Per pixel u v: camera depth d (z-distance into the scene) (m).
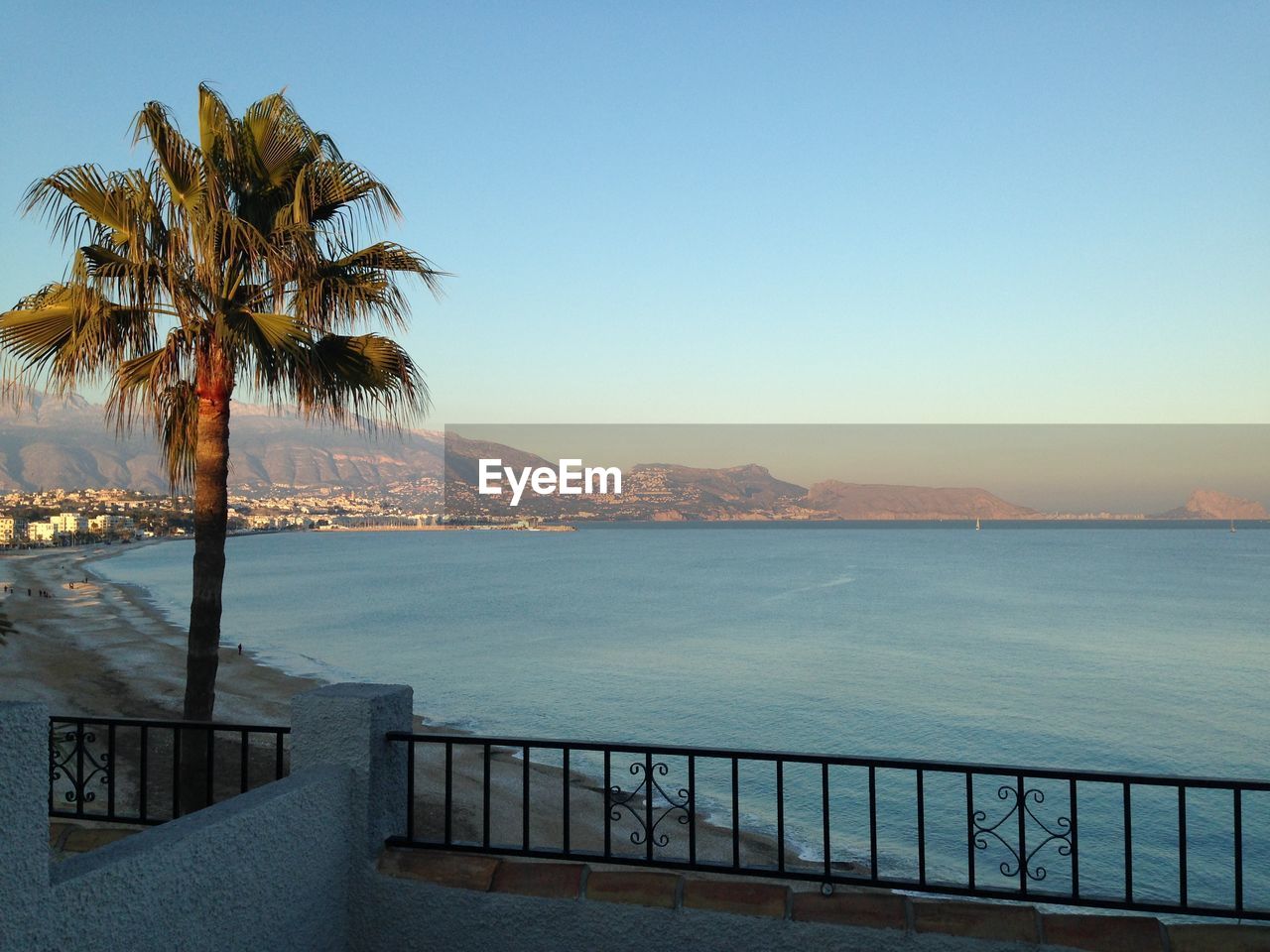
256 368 7.64
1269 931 3.27
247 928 3.15
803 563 151.50
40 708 2.39
